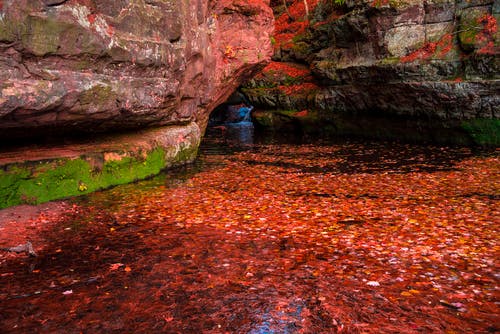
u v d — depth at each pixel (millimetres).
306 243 7133
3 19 7324
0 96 7488
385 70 20641
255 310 4941
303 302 5121
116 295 5320
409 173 12914
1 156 9727
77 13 8656
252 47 17406
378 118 22375
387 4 20719
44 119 8727
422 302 5090
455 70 18688
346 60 23656
